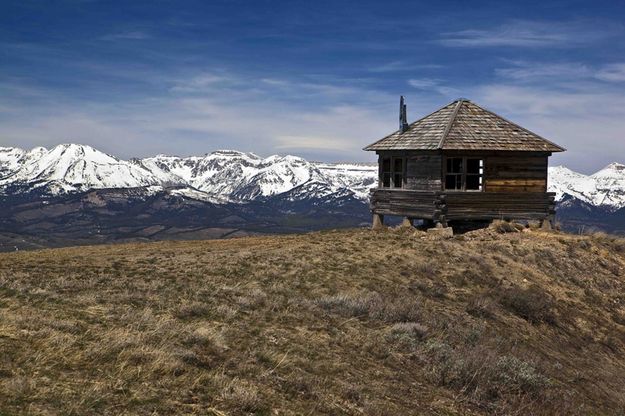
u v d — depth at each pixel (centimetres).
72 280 1867
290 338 1398
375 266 2372
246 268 2230
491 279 2447
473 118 3481
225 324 1413
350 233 3266
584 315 2361
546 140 3403
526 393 1404
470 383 1365
